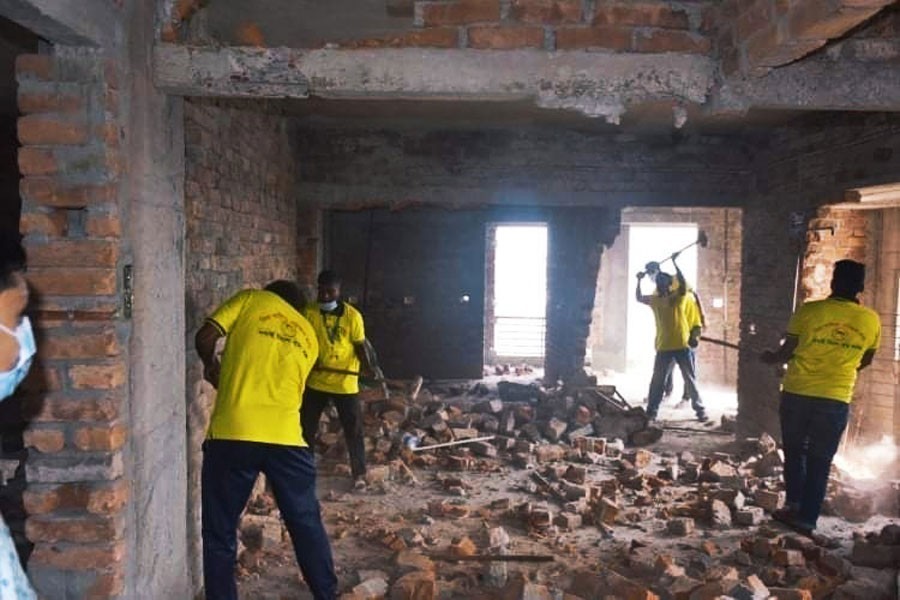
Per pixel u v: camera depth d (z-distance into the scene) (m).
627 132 7.20
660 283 8.20
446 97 3.04
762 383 6.91
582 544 4.43
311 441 5.45
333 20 3.01
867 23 3.03
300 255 7.30
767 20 2.55
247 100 5.12
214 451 3.19
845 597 3.63
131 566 2.71
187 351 3.79
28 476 2.54
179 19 2.87
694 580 3.69
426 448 6.48
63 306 2.51
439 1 2.95
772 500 5.00
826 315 4.45
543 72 2.96
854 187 5.42
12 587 1.77
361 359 5.46
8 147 5.65
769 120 6.34
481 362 10.77
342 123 6.91
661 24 3.00
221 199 4.50
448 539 4.48
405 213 10.50
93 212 2.52
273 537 4.34
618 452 6.66
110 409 2.54
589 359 12.80
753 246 7.21
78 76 2.48
